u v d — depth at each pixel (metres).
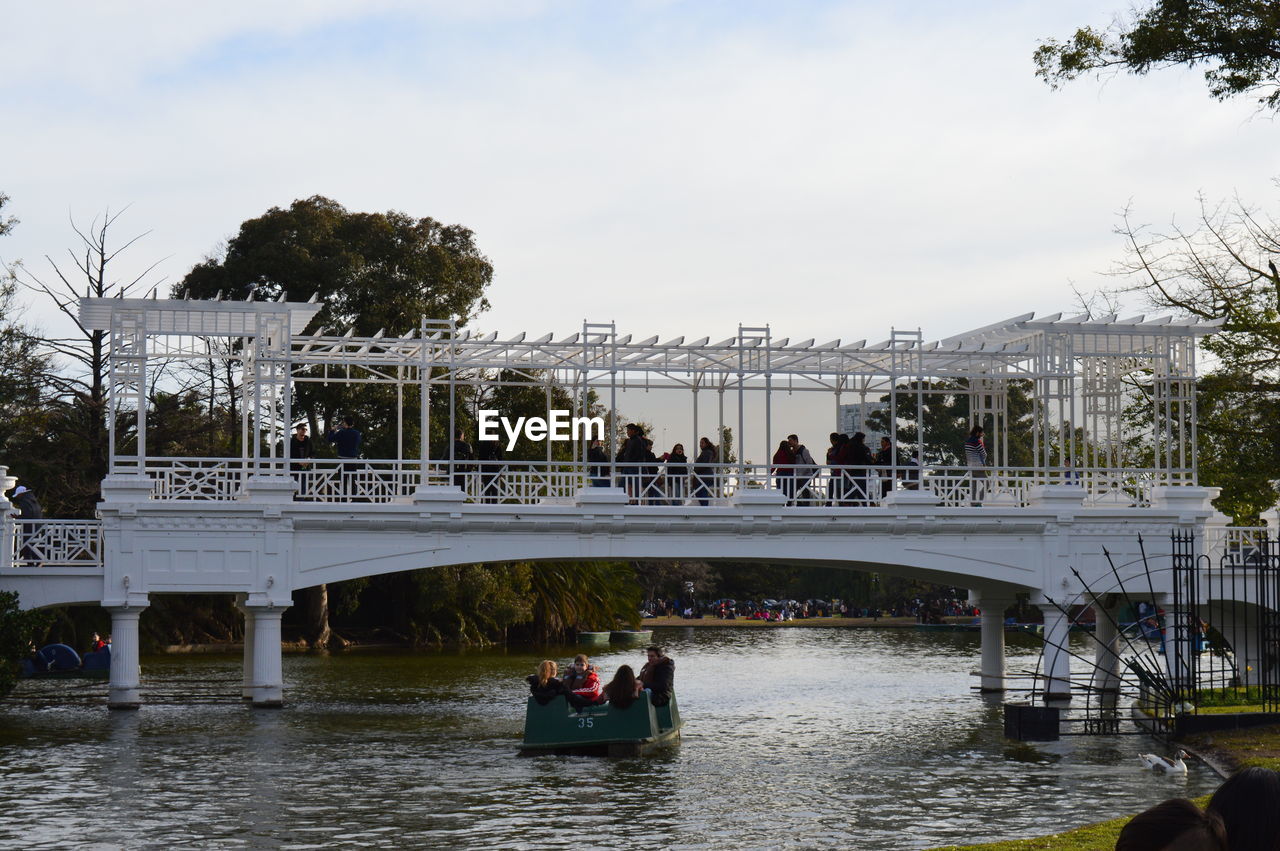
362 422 63.69
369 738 28.66
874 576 101.44
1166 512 35.62
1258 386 43.09
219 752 26.47
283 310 33.06
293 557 32.19
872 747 28.06
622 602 68.06
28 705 33.97
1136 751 27.00
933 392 40.34
